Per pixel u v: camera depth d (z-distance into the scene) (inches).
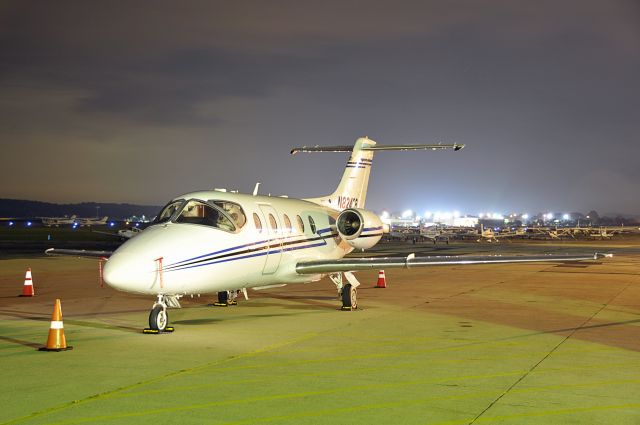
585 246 2711.6
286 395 315.6
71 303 687.7
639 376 358.3
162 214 547.5
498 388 331.0
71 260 1397.6
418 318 581.6
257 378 350.3
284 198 700.0
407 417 280.7
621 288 863.1
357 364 386.3
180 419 277.1
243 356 408.8
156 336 482.6
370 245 741.3
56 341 423.2
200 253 513.7
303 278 652.7
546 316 595.8
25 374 357.7
